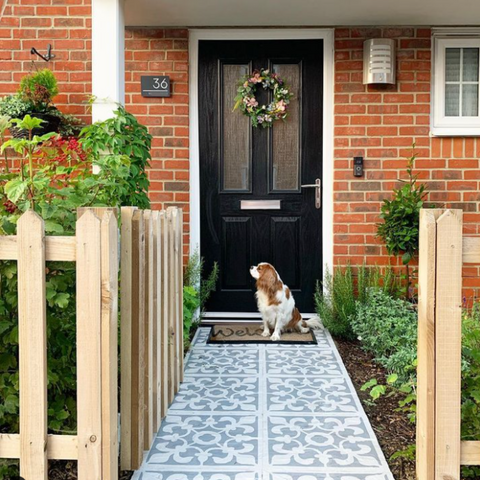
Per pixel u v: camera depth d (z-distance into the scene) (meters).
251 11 4.52
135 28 4.93
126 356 2.42
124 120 3.79
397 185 4.93
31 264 1.96
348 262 4.97
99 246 1.97
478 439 2.29
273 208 5.14
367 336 4.07
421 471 2.08
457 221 1.99
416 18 4.65
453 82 4.92
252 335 4.70
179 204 5.04
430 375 2.02
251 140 5.12
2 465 2.23
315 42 5.04
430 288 2.01
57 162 3.28
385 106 4.91
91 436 2.00
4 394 2.31
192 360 4.03
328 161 5.05
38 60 4.66
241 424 2.91
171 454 2.57
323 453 2.58
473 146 4.91
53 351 2.47
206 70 5.09
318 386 3.48
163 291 2.93
